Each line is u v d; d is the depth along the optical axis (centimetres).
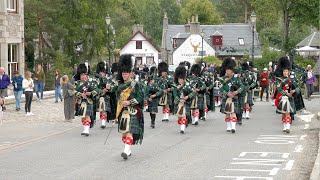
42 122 1989
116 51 5188
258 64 4253
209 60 5422
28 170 1087
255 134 1614
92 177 1013
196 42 6988
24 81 2234
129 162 1164
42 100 2958
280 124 1884
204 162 1155
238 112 1670
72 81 2080
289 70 1655
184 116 1664
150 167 1107
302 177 995
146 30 9631
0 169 1098
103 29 5050
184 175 1023
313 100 2953
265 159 1185
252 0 5953
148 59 7588
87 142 1473
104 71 1789
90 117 1628
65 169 1092
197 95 1878
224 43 7150
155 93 1845
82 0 4875
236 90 1653
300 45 5594
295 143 1419
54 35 4438
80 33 4928
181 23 9712
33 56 4469
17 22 3262
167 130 1744
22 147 1392
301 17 4650
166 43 7406
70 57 4750
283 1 4619
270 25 7844
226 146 1380
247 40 7162
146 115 2262
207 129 1761
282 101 1628
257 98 3256
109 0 5084
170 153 1278
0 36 3098
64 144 1438
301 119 1998
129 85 1202
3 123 1950
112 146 1398
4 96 2367
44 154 1279
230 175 1018
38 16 4347
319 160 1120
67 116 2003
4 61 3116
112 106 1780
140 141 1235
